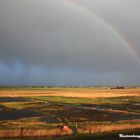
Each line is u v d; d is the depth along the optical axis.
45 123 73.06
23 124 70.69
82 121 78.19
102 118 85.50
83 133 58.16
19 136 56.56
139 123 69.38
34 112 100.88
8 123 72.25
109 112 102.19
